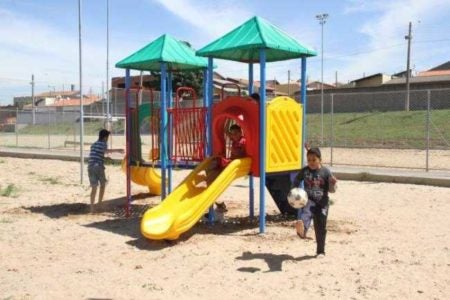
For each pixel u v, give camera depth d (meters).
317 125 43.84
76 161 23.92
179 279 6.28
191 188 9.14
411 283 6.04
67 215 10.69
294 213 10.44
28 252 7.66
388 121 40.16
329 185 7.11
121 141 35.72
